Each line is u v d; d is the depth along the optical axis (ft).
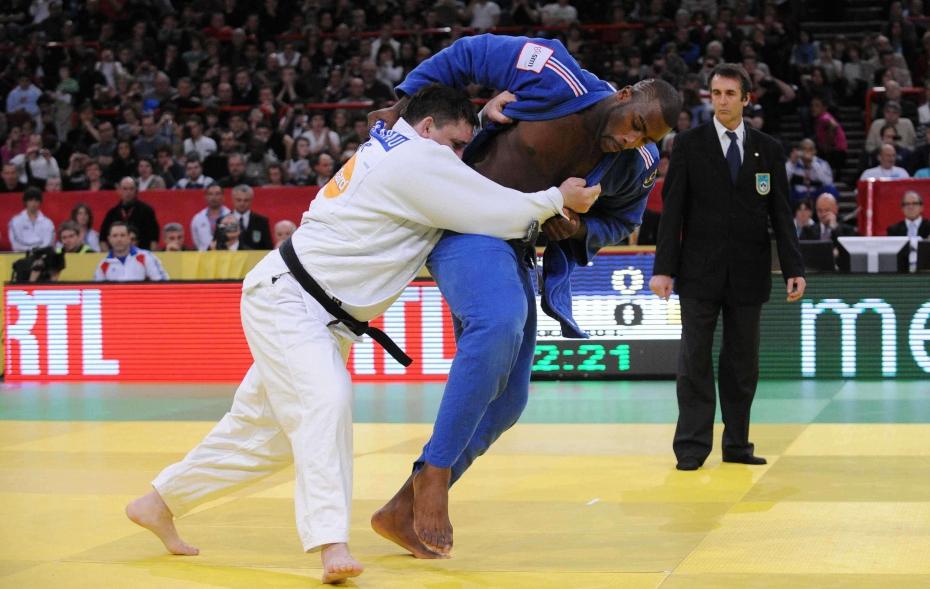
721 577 36.76
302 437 36.60
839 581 36.06
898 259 94.22
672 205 56.70
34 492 53.47
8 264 107.86
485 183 37.37
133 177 136.56
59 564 39.83
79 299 102.42
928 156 129.80
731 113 56.13
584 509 47.70
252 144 135.03
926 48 157.79
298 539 43.14
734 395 57.57
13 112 159.02
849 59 158.81
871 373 92.58
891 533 42.70
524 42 40.55
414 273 38.52
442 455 37.37
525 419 75.20
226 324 100.01
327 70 161.38
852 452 60.90
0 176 143.33
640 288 95.81
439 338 97.55
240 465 39.70
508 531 44.01
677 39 155.43
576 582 36.42
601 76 150.00
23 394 93.76
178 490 39.96
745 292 56.39
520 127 40.57
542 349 97.04
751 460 57.77
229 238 105.19
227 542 42.80
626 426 71.56
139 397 90.79
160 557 40.60
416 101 38.81
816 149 142.82
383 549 41.75
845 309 92.58
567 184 38.45
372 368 98.37
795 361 93.25
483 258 37.55
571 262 42.50
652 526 44.37
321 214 38.17
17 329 103.35
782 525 44.21
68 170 146.00
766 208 56.80
